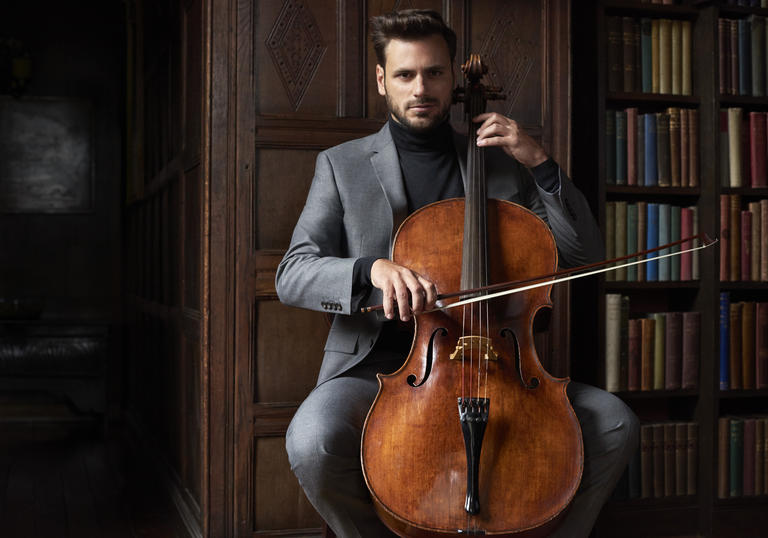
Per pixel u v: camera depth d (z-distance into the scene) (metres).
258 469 2.77
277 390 2.79
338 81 2.85
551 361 2.94
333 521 1.99
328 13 2.84
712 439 3.20
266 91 2.79
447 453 1.79
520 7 2.98
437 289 1.98
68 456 4.55
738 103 3.37
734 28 3.27
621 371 3.16
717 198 3.21
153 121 4.38
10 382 5.61
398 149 2.37
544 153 2.19
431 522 1.75
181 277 3.39
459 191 2.35
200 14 2.97
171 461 3.68
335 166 2.36
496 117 2.16
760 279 3.29
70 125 5.93
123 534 3.10
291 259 2.22
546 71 2.99
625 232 3.19
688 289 3.36
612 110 3.19
